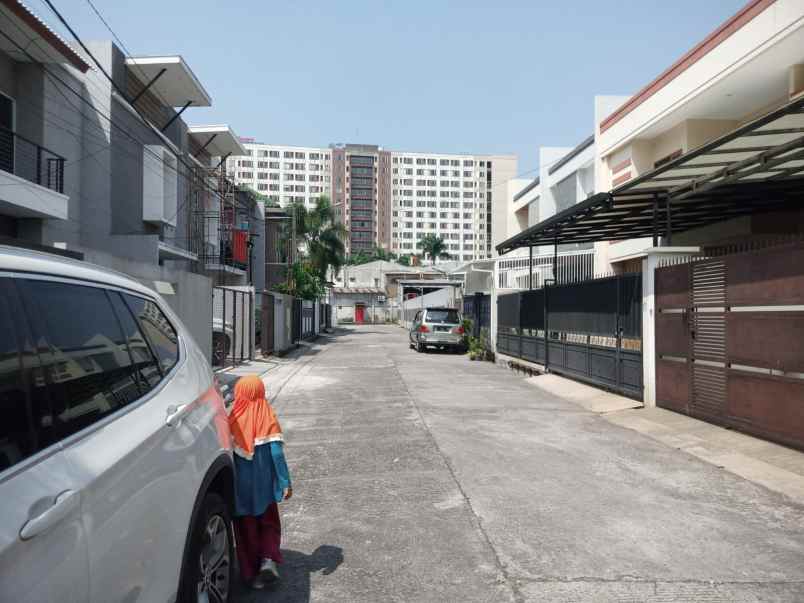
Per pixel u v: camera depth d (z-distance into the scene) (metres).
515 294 17.34
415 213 144.38
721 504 5.23
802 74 12.46
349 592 3.68
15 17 13.09
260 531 3.75
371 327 58.88
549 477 6.09
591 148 24.42
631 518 4.90
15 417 1.81
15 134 13.46
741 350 7.21
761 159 7.83
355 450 7.34
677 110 15.28
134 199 20.62
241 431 3.69
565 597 3.56
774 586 3.69
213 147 29.92
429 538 4.51
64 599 1.74
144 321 3.01
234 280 30.80
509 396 11.64
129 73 20.80
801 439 6.27
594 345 11.62
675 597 3.55
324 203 47.97
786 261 6.41
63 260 2.46
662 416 8.71
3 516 1.58
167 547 2.44
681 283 8.53
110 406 2.34
